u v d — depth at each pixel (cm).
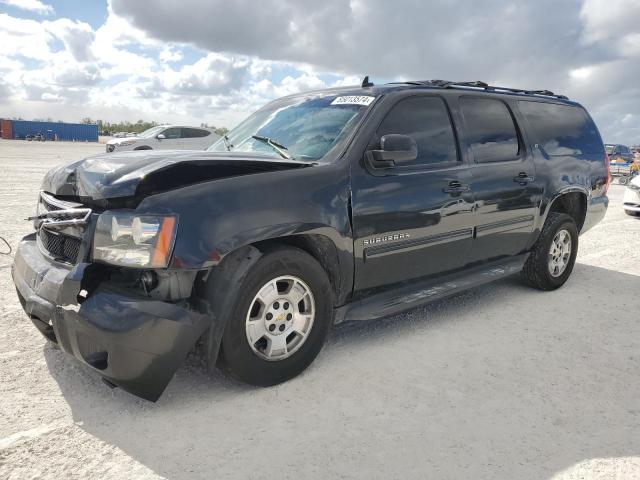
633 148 3155
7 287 488
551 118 537
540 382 332
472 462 248
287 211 304
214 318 281
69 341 276
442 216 398
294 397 305
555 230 520
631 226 988
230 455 249
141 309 262
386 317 447
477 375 340
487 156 449
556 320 450
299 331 323
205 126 2231
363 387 319
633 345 398
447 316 454
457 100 437
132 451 250
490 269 473
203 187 284
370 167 355
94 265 277
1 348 358
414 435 269
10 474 229
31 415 277
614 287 559
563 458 253
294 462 245
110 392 304
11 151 3152
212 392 308
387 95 385
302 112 412
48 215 307
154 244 265
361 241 347
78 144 5384
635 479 239
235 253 292
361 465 244
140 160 304
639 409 301
